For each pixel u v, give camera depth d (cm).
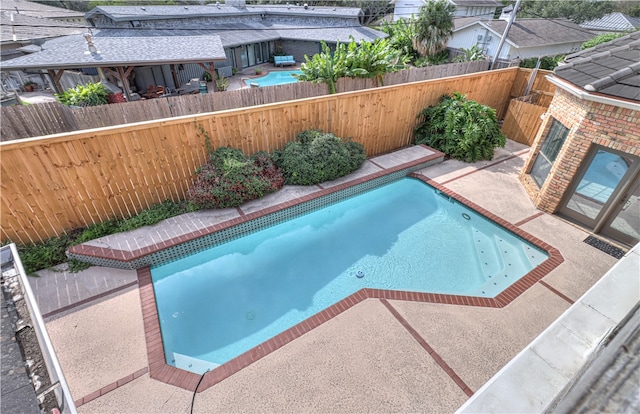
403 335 397
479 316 423
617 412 66
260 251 580
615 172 522
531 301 445
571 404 74
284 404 325
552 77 619
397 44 2127
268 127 654
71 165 480
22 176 448
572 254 529
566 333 142
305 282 520
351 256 573
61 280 463
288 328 411
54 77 1298
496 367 362
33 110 667
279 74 2173
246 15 2695
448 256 569
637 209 516
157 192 579
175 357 404
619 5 3130
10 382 122
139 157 535
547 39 2003
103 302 433
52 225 496
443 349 380
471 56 1642
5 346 136
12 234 468
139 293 449
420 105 863
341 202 698
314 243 602
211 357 405
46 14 2920
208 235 543
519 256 559
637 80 473
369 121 789
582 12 3042
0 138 649
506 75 1012
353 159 717
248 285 512
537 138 692
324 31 2467
